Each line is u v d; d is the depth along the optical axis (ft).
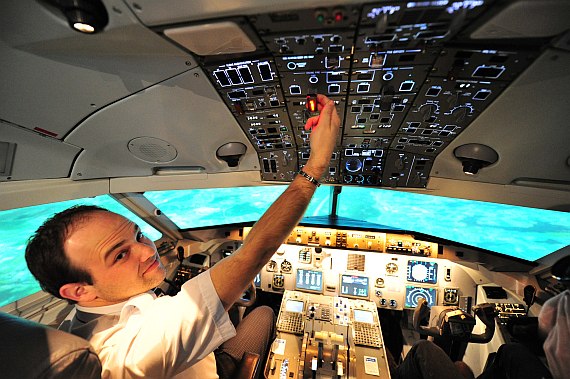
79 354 1.73
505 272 9.58
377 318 9.33
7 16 2.93
